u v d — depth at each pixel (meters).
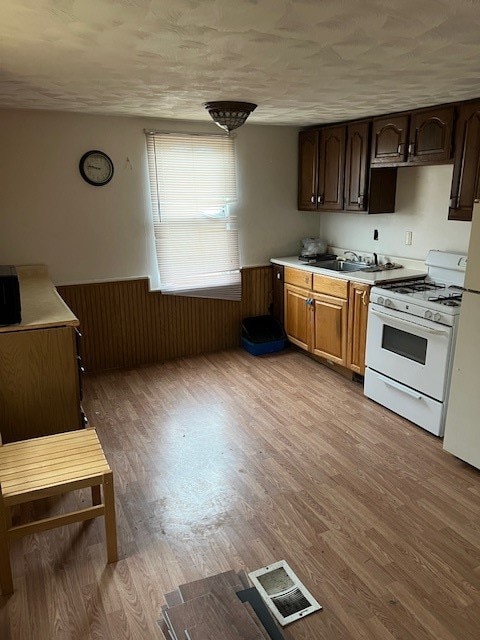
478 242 2.47
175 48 1.98
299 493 2.51
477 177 3.00
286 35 1.82
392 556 2.07
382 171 3.97
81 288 4.08
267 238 4.86
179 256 4.43
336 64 2.24
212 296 4.66
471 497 2.48
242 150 4.52
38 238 3.87
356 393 3.80
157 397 3.74
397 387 3.31
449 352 2.90
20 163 3.69
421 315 3.05
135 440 3.08
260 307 4.98
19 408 2.54
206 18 1.63
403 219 4.03
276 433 3.16
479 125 2.95
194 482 2.61
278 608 1.82
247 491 2.53
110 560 2.04
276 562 2.04
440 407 3.00
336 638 1.70
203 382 4.04
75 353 2.62
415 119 3.42
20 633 1.72
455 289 3.41
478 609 1.82
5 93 2.95
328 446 2.99
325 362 4.43
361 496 2.49
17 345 2.47
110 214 4.08
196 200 4.39
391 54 2.08
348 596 1.87
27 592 1.89
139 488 2.56
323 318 4.19
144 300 4.36
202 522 2.29
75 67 2.29
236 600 1.66
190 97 3.08
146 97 3.08
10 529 1.85
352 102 3.23
